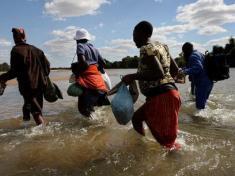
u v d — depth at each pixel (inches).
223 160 168.7
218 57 311.3
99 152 189.3
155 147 193.0
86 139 218.5
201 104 315.9
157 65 175.6
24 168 167.6
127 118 204.5
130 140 209.6
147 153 182.9
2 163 175.5
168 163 166.6
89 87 280.5
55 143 210.4
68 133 237.3
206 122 271.9
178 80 253.8
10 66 255.9
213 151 182.7
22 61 253.3
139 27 187.8
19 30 258.5
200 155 176.4
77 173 158.7
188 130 239.1
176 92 184.1
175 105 182.4
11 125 273.4
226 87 615.5
